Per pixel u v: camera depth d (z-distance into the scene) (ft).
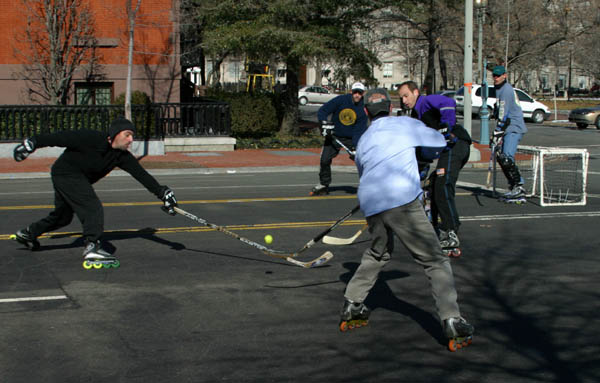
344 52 79.36
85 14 68.90
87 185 22.59
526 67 174.19
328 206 35.78
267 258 24.29
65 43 69.51
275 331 16.78
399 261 23.93
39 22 68.18
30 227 24.34
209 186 44.68
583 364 14.71
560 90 246.88
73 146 21.88
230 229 29.27
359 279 16.53
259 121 79.97
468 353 15.39
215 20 78.89
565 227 29.81
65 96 70.38
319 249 25.76
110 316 17.81
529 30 153.69
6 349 15.42
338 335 16.55
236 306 18.78
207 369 14.37
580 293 20.08
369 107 17.13
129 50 63.31
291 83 83.66
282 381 13.76
